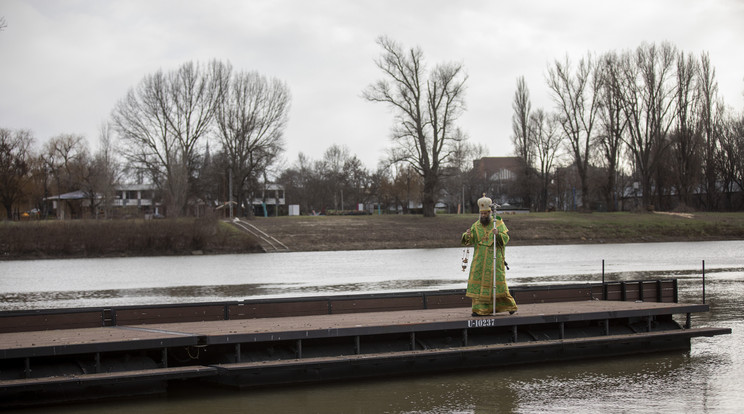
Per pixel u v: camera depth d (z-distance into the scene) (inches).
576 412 440.1
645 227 2869.1
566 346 571.5
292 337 487.5
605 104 3324.3
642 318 639.8
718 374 540.4
